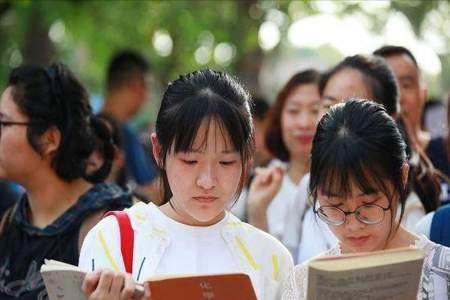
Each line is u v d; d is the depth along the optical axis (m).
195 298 3.87
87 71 21.98
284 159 7.77
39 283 5.32
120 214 4.47
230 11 15.67
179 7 15.83
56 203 5.61
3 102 5.63
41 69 5.70
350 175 3.99
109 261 4.34
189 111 4.12
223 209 4.27
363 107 4.17
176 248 4.39
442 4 16.31
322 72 7.32
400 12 16.52
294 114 7.31
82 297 3.99
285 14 15.18
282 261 4.57
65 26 15.38
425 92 8.31
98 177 5.77
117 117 9.82
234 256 4.44
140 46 16.98
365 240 4.12
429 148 7.25
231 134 4.13
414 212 5.65
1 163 5.63
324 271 3.66
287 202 7.00
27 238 5.46
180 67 17.47
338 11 16.70
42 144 5.57
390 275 3.73
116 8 15.70
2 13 12.23
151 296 3.86
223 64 16.84
